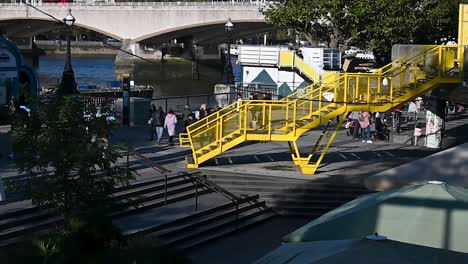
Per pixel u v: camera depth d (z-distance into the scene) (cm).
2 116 3372
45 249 1341
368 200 1214
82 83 8981
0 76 3694
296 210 2383
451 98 2822
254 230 2223
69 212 1585
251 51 5125
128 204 2114
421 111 4681
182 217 2106
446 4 5712
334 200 2423
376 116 3666
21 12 11312
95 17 11031
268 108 2694
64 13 11100
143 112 3800
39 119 1655
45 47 15350
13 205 1970
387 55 6000
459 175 1497
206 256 1958
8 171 2323
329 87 2791
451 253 914
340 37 5812
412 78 2811
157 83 10475
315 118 2694
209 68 12269
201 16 10269
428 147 3441
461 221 1090
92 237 1483
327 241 995
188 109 4000
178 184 2391
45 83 8775
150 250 1421
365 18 5438
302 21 5828
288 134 2677
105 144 1841
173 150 3023
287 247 1013
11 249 1366
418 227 1092
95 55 15512
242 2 9900
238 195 2403
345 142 3516
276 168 2747
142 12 10750
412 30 5456
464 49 2706
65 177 1628
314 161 2953
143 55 11200
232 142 2684
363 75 2711
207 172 2602
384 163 2931
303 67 4931
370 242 926
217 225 2158
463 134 3975
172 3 10525
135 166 2570
